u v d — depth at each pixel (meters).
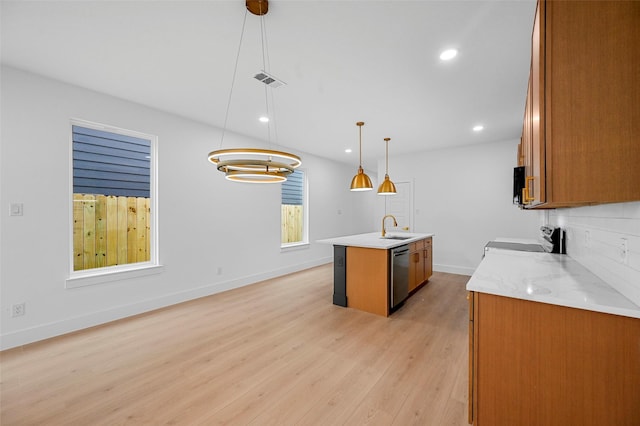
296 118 3.73
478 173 5.17
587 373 1.20
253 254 4.71
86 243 3.03
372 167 7.79
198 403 1.76
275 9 1.72
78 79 2.69
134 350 2.43
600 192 1.06
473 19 1.80
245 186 4.59
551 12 1.13
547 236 2.78
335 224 6.75
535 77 1.30
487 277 1.66
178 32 1.97
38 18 1.83
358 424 1.59
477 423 1.46
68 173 2.80
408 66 2.39
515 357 1.36
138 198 3.44
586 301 1.20
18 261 2.51
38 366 2.18
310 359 2.29
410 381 1.99
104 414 1.67
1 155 2.43
